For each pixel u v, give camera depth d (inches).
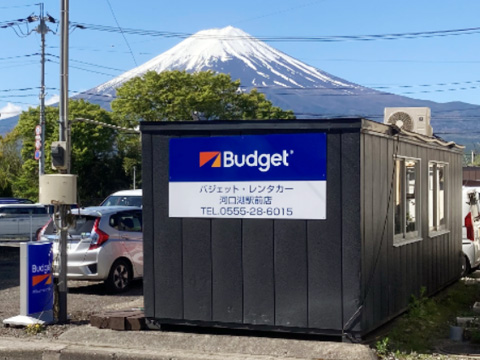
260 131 328.5
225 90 2437.3
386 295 345.1
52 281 388.5
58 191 386.6
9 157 2578.7
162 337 332.2
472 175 1955.0
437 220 457.7
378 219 333.7
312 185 318.0
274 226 325.1
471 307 428.8
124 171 2506.2
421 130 478.3
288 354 306.2
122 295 503.5
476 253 566.3
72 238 506.0
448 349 320.2
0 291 526.0
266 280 326.0
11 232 1077.8
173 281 343.9
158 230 347.3
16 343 342.0
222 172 335.0
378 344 310.7
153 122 348.2
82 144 2431.1
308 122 318.0
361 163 311.1
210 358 302.8
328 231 315.3
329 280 314.8
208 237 337.4
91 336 343.9
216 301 335.3
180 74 2395.4
